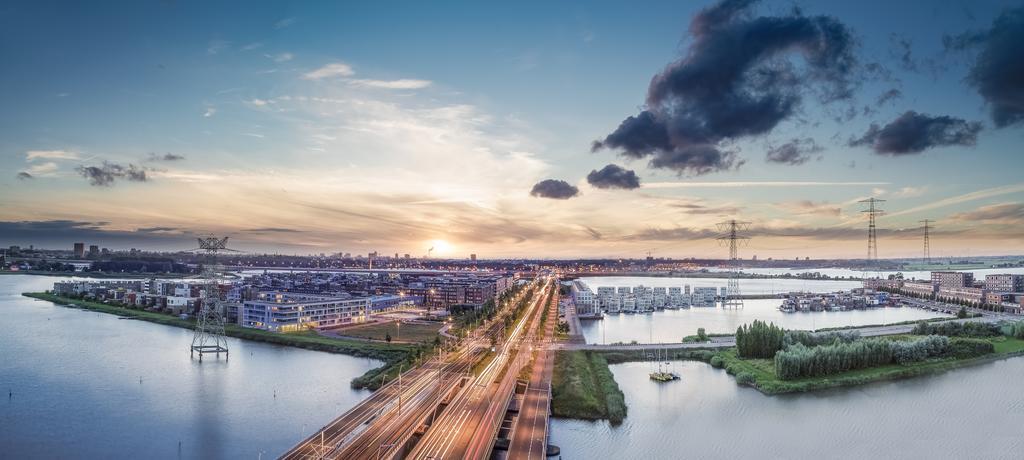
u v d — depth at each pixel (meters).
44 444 192.25
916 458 191.62
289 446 191.12
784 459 189.50
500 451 178.38
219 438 198.12
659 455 190.75
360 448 167.62
